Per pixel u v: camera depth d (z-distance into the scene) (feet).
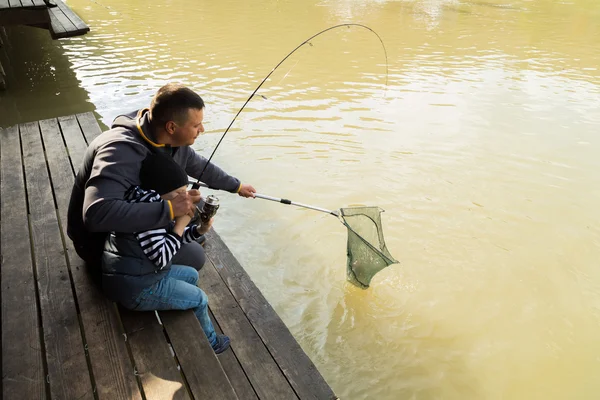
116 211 6.33
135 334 7.52
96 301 8.28
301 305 12.87
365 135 22.13
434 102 26.09
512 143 21.91
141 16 42.96
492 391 10.75
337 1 52.03
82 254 7.65
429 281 13.87
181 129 6.75
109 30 38.29
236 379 7.69
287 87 27.50
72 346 7.45
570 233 16.07
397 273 14.10
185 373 7.01
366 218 11.62
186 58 31.96
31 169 13.33
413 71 31.01
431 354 11.59
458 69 31.53
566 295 13.48
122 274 7.04
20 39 35.78
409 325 12.38
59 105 24.32
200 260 8.81
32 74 28.53
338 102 25.67
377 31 40.52
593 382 11.00
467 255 14.92
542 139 22.39
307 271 14.10
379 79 29.25
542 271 14.35
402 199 17.62
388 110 24.85
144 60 31.30
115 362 7.14
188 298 7.72
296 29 40.24
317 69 30.83
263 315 8.91
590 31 42.09
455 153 20.88
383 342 11.87
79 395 6.70
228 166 19.33
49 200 11.71
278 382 7.66
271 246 15.03
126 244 6.95
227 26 40.52
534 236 15.88
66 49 33.24
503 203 17.60
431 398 10.55
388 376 10.99
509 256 14.94
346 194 17.80
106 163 6.44
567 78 30.40
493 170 19.72
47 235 10.22
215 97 25.70
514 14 48.24
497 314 12.82
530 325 12.50
